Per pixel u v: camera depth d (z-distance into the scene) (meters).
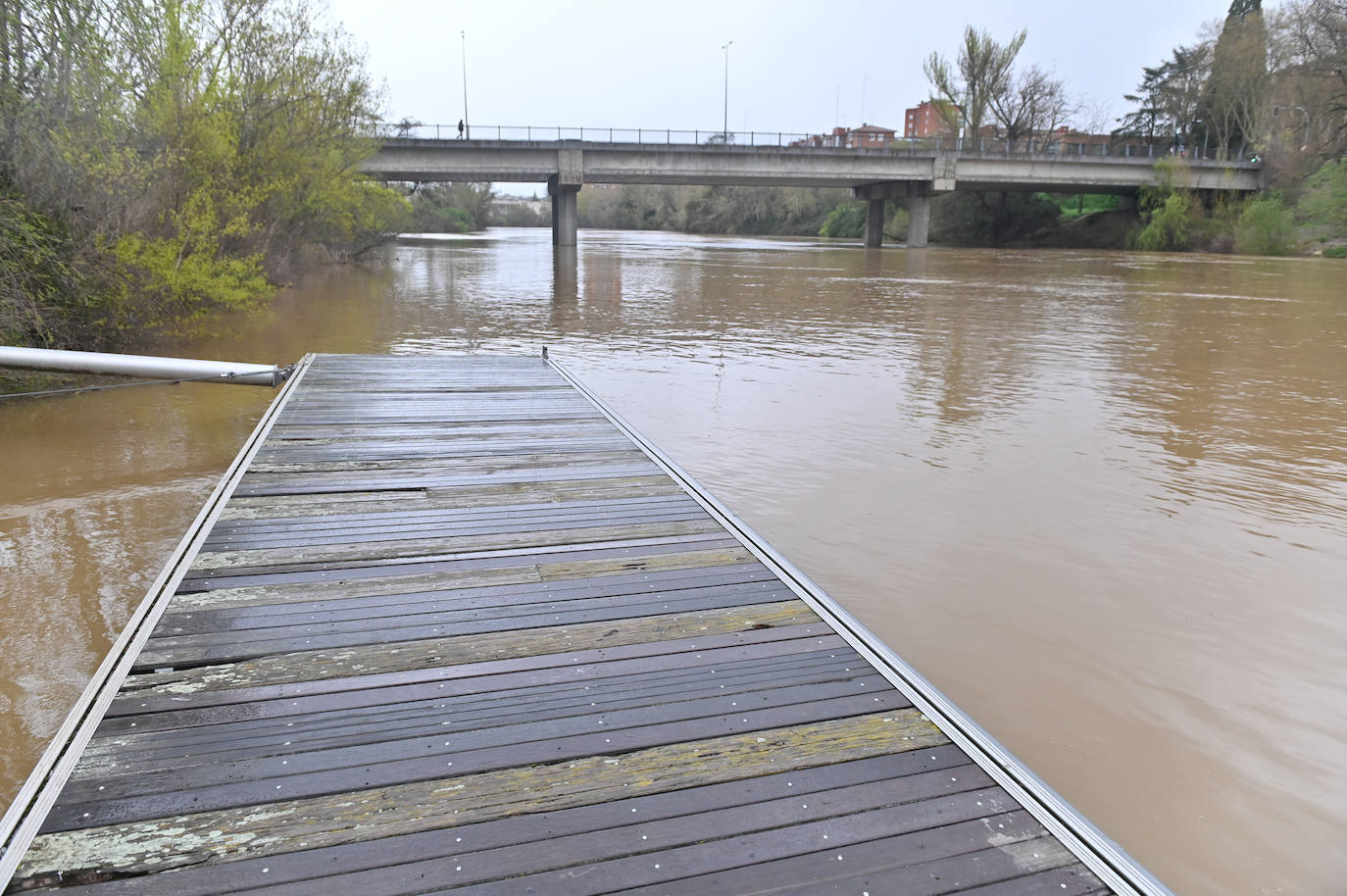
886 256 46.59
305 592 3.99
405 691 3.19
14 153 10.34
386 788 2.66
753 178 48.16
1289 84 53.78
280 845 2.41
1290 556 5.89
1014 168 51.56
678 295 23.56
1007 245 63.50
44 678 4.14
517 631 3.68
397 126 39.09
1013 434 8.96
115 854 2.35
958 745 2.94
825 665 3.45
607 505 5.32
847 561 5.71
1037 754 3.78
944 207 67.44
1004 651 4.62
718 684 3.29
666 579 4.23
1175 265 39.50
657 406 10.05
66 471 7.18
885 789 2.71
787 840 2.49
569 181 42.75
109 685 3.12
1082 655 4.59
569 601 3.97
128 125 12.84
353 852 2.39
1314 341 15.78
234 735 2.89
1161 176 53.47
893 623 4.88
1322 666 4.52
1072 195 71.50
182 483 6.93
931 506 6.76
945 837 2.51
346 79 23.42
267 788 2.63
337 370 9.81
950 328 17.20
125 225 11.88
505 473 5.96
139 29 12.55
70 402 9.56
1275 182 53.47
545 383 9.21
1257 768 3.71
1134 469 7.82
